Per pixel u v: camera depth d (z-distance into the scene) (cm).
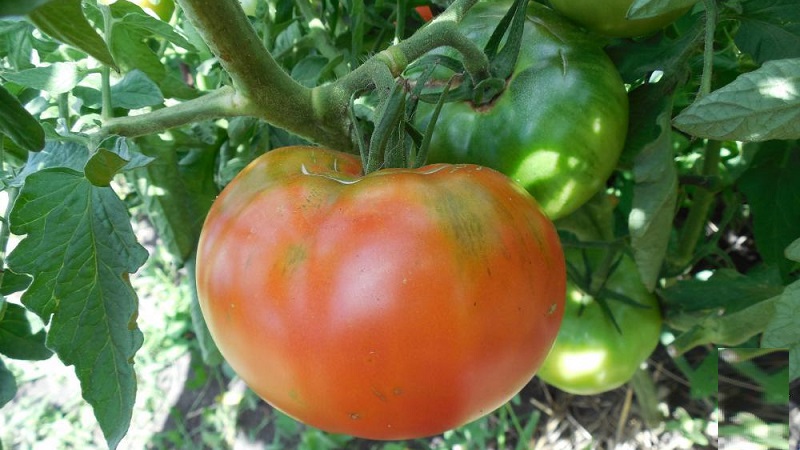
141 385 62
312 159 18
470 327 15
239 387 60
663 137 21
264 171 17
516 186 17
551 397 54
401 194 15
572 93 20
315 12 28
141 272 68
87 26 10
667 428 50
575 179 21
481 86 19
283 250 15
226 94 18
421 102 21
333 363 15
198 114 18
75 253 18
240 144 28
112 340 18
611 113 20
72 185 18
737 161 35
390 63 17
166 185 27
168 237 28
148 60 24
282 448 56
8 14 8
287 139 28
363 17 25
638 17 18
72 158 18
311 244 15
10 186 18
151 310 65
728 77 25
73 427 60
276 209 16
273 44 30
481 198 16
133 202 34
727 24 25
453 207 15
